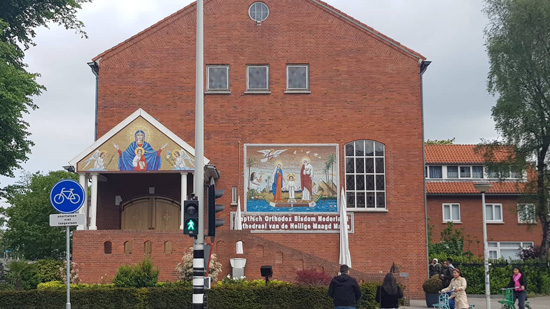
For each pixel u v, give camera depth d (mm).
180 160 24047
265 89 28125
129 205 27328
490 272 32812
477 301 28375
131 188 27375
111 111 27812
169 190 27344
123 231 22938
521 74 36281
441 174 48375
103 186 27391
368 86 28094
